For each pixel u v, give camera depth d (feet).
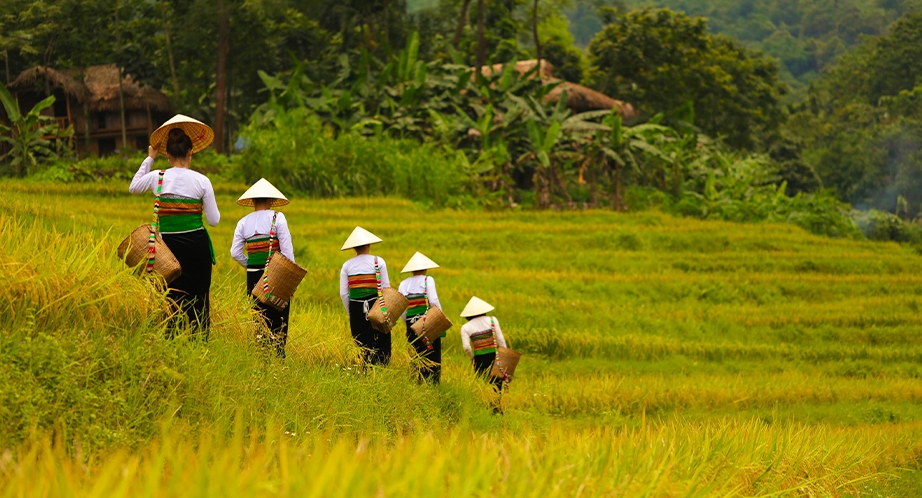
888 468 93.40
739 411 143.64
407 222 289.33
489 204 342.64
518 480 36.35
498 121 409.49
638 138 390.21
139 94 430.20
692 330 209.36
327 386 69.92
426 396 87.10
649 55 603.67
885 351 206.28
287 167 317.83
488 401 103.60
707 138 445.78
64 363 48.52
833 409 148.25
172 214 64.64
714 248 307.58
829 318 229.86
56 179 297.12
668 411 139.95
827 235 377.50
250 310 74.23
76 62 419.33
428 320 99.45
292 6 494.18
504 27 604.90
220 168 342.03
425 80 401.29
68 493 28.07
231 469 29.84
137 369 52.08
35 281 54.29
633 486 43.50
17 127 318.86
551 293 223.71
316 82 456.86
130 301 58.75
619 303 225.97
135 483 30.25
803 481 66.13
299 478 29.37
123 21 444.14
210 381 55.26
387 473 32.86
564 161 386.32
